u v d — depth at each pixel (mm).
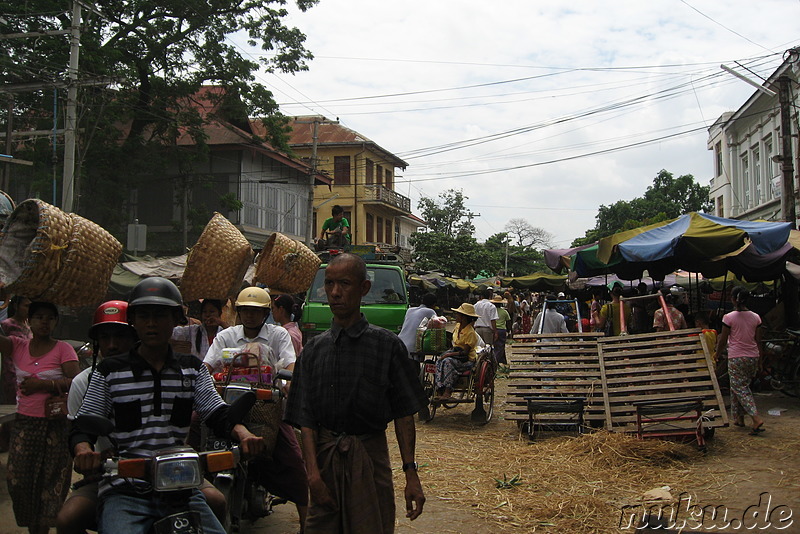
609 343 8734
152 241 27359
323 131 43094
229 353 5004
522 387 8820
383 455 3498
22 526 4816
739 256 12031
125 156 23891
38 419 4773
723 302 13773
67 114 16344
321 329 11406
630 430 8031
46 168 21156
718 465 7172
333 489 3383
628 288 24438
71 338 16797
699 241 10289
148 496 3062
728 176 34562
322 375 3469
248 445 3232
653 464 7219
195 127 25281
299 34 24422
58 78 17516
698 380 8180
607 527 5430
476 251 44812
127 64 22906
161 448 3256
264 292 5246
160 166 24594
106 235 4828
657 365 8438
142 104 24141
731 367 9000
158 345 3273
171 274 15812
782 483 6449
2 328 5945
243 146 28156
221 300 5859
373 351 3475
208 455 3084
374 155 43781
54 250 4453
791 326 13734
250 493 4949
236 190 28422
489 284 36406
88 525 3158
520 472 7016
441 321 10211
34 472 4742
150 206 27797
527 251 74000
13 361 4898
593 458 7363
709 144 38625
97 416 2957
